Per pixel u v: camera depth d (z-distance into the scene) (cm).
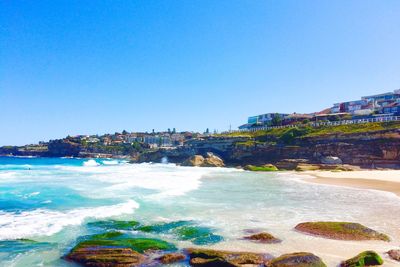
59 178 4288
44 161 13400
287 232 1634
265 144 9038
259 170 7000
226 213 2080
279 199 2673
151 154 12081
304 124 10112
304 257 1189
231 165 9131
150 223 1797
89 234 1582
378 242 1476
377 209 2245
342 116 10938
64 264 1229
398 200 2641
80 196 2650
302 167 6931
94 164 10956
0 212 2008
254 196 2831
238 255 1241
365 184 3884
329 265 1206
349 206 2358
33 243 1438
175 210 2152
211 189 3309
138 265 1222
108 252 1291
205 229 1688
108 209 2106
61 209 2109
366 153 7494
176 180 4175
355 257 1199
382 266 1171
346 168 6700
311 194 2981
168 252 1348
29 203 2323
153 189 3142
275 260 1188
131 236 1558
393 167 7094
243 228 1716
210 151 10450
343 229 1598
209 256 1252
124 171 6222
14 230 1605
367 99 12594
